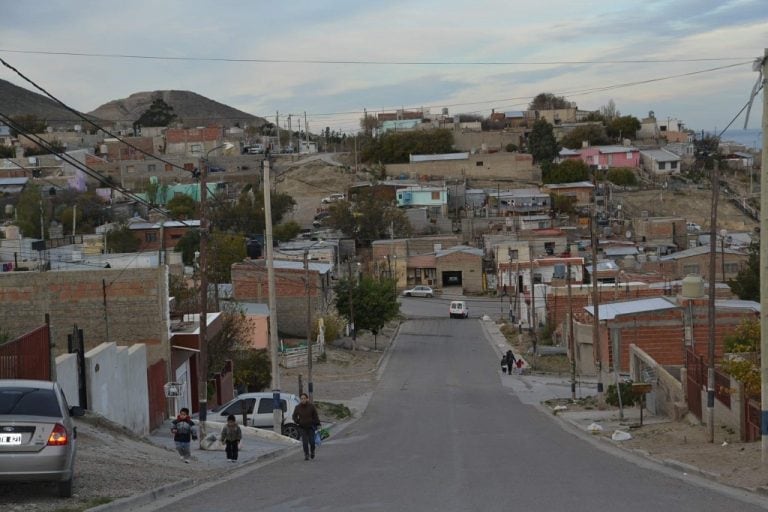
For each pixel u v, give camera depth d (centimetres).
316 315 6619
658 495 1488
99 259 5600
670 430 2761
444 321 8431
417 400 4509
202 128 16288
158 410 3209
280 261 7394
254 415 3203
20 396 1348
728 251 8581
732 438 2425
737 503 1402
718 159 2677
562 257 9256
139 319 3294
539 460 2125
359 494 1505
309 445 2280
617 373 4078
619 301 5297
